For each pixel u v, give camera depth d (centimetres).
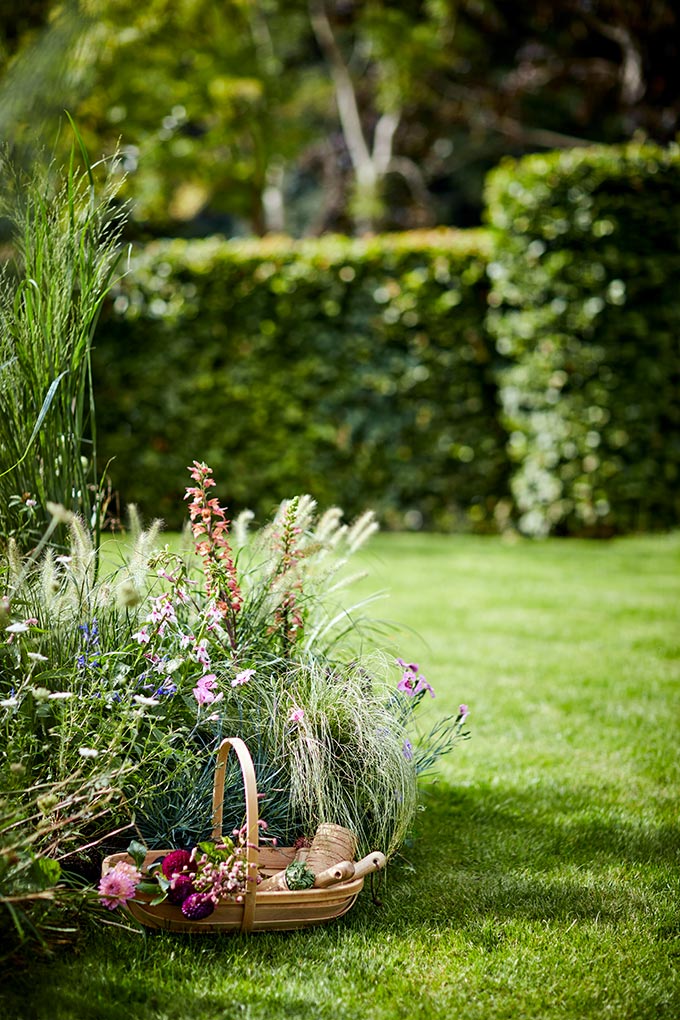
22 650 256
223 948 239
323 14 1647
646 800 338
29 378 297
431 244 902
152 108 1127
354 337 915
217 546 284
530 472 886
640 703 440
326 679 293
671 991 226
